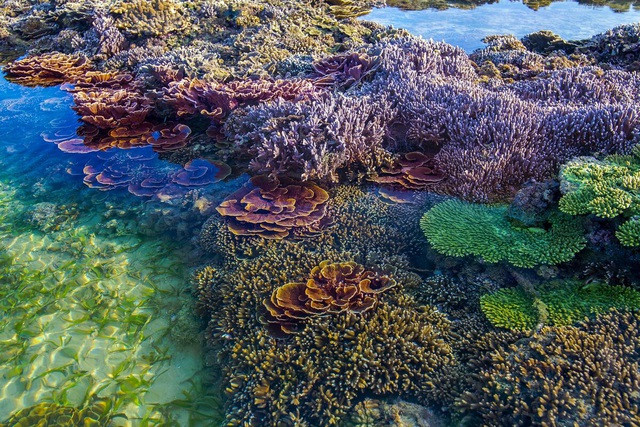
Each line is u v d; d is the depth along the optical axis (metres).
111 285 1.43
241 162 1.85
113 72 2.74
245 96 1.99
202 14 3.17
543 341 0.97
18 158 2.06
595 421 0.81
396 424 0.95
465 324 1.11
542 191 1.24
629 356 0.90
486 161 1.44
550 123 1.53
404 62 2.06
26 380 1.16
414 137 1.70
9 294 1.41
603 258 1.09
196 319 1.28
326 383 1.02
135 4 3.19
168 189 1.71
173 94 2.09
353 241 1.38
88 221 1.70
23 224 1.71
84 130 2.21
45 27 3.66
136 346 1.25
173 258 1.52
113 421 1.07
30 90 2.75
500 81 2.13
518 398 0.88
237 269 1.33
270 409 1.01
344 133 1.57
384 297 1.18
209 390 1.13
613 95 1.90
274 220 1.43
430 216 1.35
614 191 1.09
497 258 1.16
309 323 1.11
